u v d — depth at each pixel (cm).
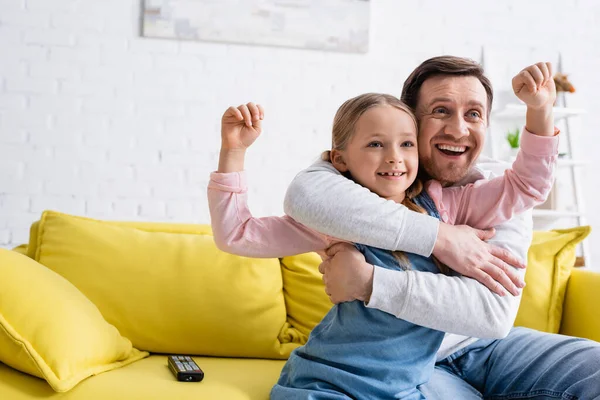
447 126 127
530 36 376
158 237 177
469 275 119
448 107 128
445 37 366
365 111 122
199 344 170
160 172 335
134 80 333
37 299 138
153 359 165
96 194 329
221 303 170
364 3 353
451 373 141
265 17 343
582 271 182
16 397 126
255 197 343
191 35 336
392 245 116
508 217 128
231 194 123
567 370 126
